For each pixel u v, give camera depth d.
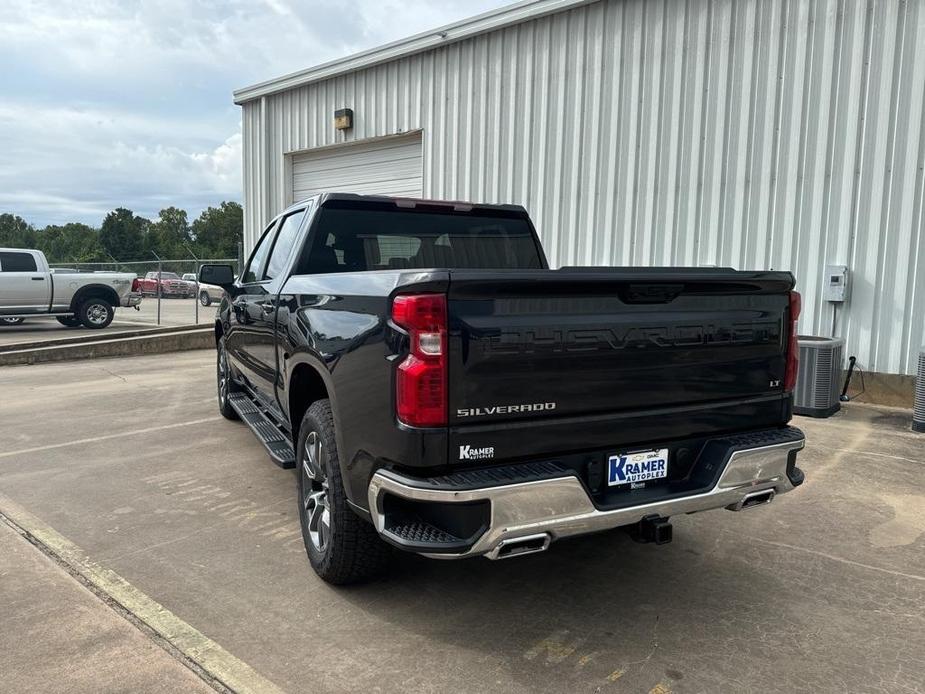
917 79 6.91
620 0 9.05
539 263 4.77
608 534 3.97
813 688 2.52
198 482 4.82
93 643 2.75
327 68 13.10
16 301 15.44
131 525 4.01
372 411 2.65
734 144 8.19
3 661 2.62
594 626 2.94
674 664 2.66
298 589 3.24
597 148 9.45
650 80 8.84
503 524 2.45
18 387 8.80
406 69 11.90
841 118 7.40
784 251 7.89
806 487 4.76
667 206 8.80
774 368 3.17
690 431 2.94
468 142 11.03
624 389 2.76
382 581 3.33
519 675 2.58
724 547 3.79
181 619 2.95
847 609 3.11
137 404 7.64
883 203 7.20
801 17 7.58
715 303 2.96
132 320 20.09
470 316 2.46
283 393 3.99
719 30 8.20
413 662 2.65
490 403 2.51
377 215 4.26
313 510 3.37
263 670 2.59
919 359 6.26
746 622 2.98
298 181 14.61
